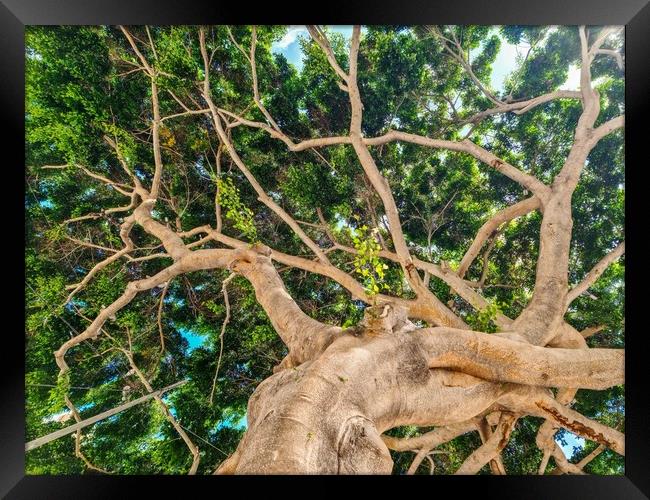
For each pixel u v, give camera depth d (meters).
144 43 5.41
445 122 5.86
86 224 5.76
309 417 2.03
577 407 5.06
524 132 5.75
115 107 5.55
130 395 5.81
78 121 5.39
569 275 5.43
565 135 5.59
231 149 5.70
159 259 6.08
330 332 2.96
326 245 6.14
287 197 6.07
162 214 6.01
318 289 6.22
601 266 4.79
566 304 4.51
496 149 5.83
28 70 5.00
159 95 5.71
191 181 6.03
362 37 5.52
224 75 5.80
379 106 5.85
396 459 5.68
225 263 4.53
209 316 6.14
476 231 5.96
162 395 5.85
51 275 5.54
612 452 4.88
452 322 4.86
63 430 4.68
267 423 2.08
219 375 6.01
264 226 6.11
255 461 1.88
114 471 5.48
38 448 5.20
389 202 5.09
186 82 5.70
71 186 5.64
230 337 6.11
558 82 5.50
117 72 5.50
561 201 4.62
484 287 5.85
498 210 5.88
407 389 2.65
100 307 5.77
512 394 3.38
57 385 5.39
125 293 5.14
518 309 5.78
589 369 3.29
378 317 2.87
